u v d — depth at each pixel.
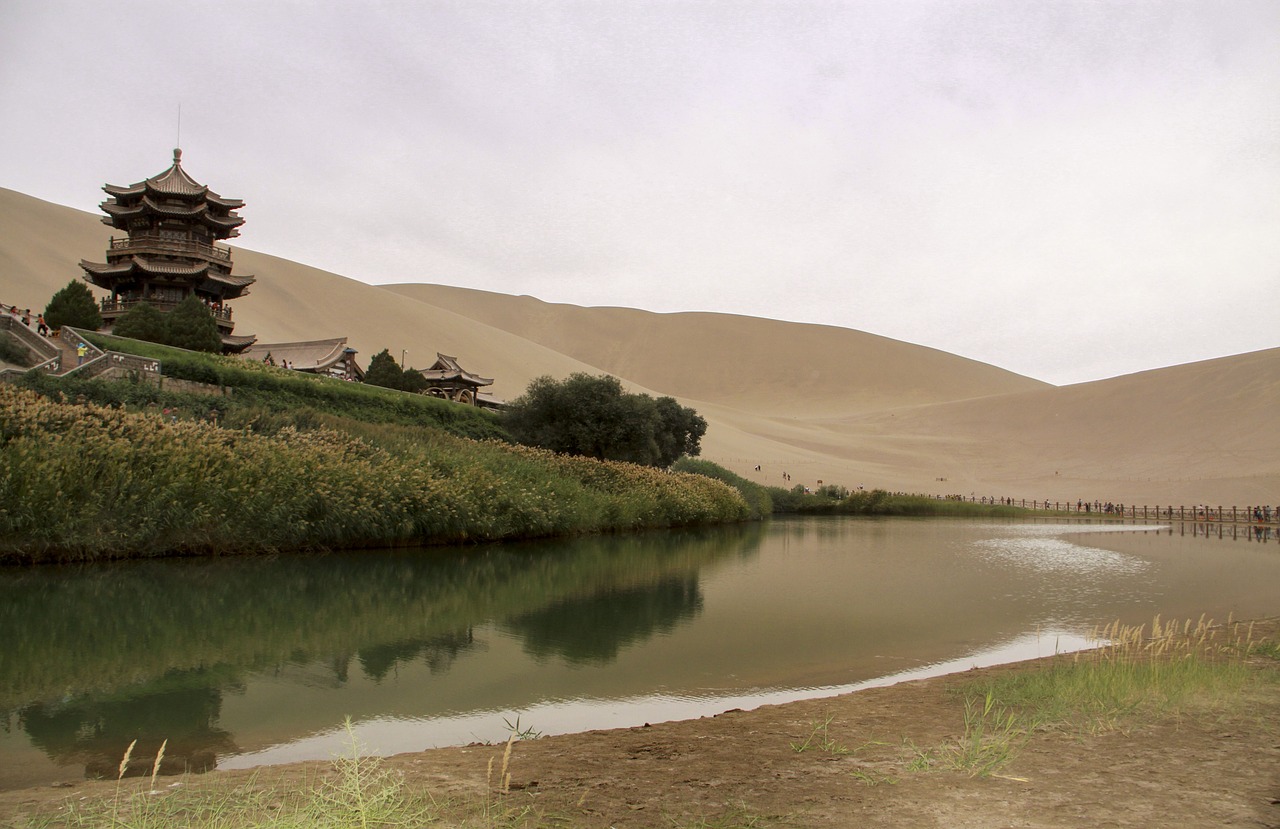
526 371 124.75
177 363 31.69
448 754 6.13
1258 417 94.69
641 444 44.09
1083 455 99.00
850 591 17.25
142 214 55.34
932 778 5.23
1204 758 5.56
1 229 92.31
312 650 10.83
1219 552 29.66
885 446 110.31
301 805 4.75
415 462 25.86
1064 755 5.67
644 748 6.23
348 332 112.81
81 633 11.49
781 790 5.05
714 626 12.99
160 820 4.50
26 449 17.33
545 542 27.39
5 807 4.86
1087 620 14.04
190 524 19.05
